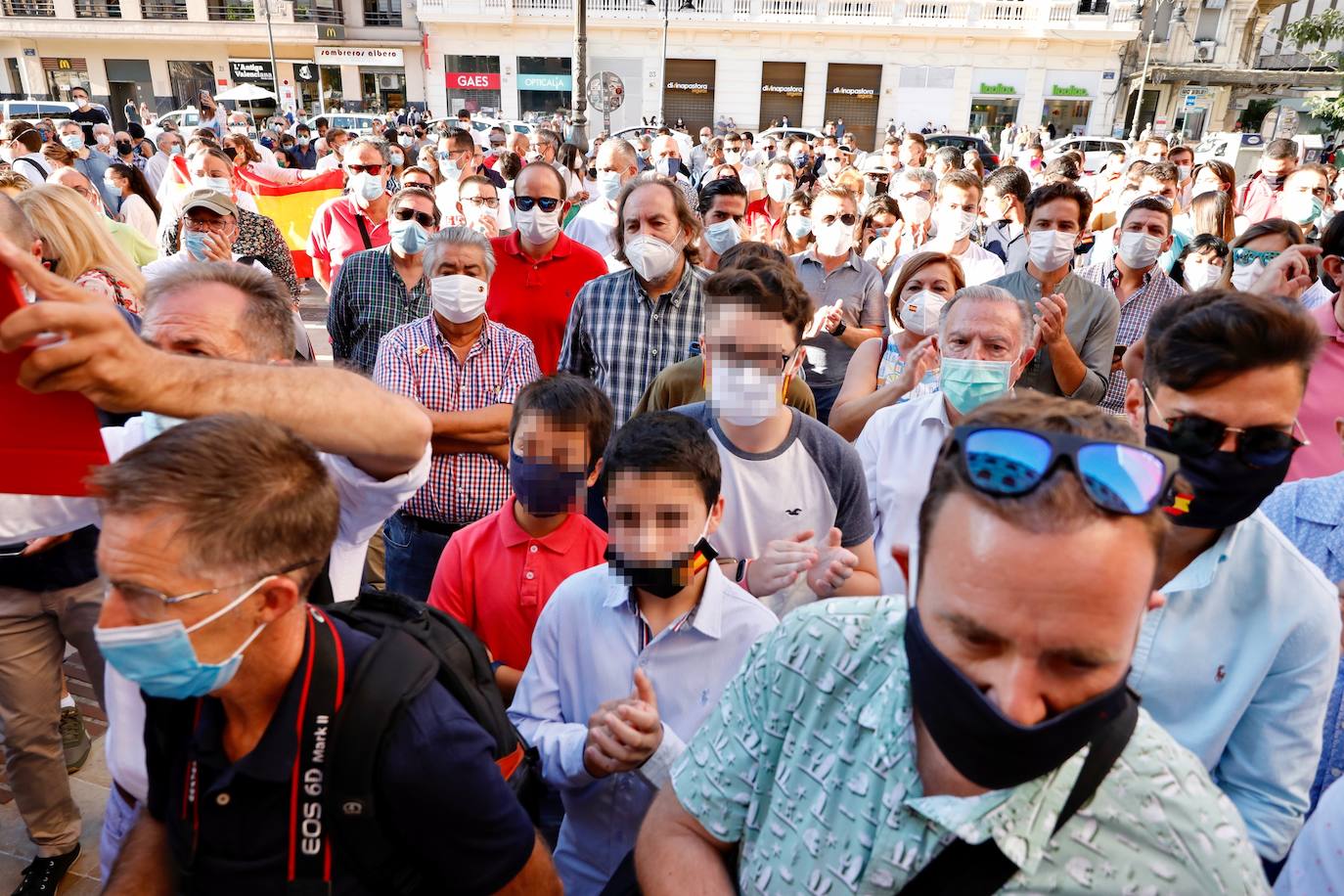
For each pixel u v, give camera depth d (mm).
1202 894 859
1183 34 36625
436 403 3084
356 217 6148
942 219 5043
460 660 1332
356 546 1778
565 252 4309
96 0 37500
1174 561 1544
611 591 1884
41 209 2900
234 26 37781
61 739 2529
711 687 1819
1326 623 1399
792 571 1949
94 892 2535
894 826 935
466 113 23047
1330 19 24391
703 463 1772
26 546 2207
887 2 35250
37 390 966
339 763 1150
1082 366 3354
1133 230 4250
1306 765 1431
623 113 37500
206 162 5914
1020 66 35906
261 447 1095
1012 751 818
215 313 1674
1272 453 1356
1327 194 6133
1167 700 1488
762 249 3238
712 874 1137
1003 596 792
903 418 2582
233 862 1181
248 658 1144
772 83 36938
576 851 1847
